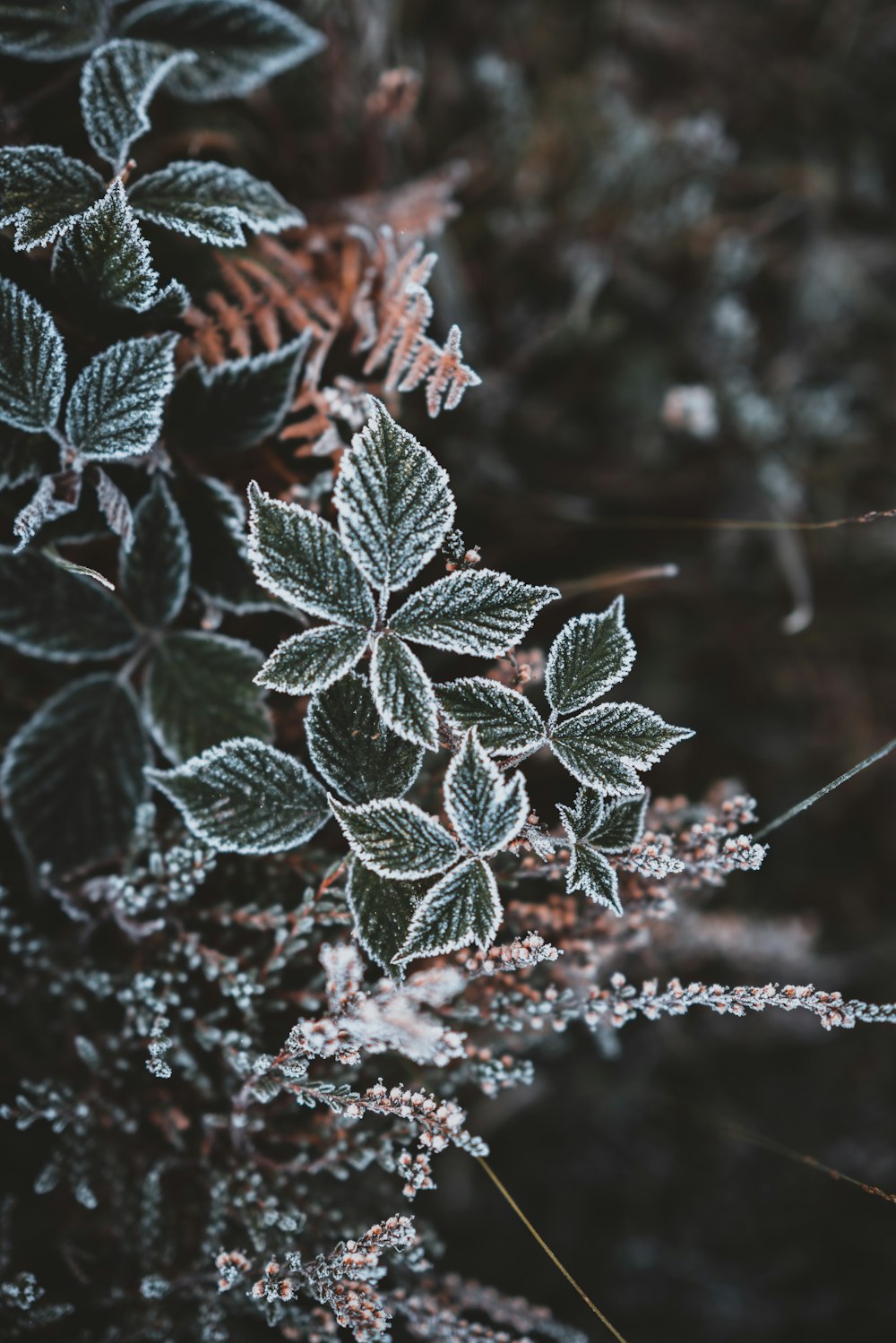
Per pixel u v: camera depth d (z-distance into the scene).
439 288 0.71
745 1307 0.78
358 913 0.50
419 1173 0.50
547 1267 0.75
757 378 0.86
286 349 0.55
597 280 0.77
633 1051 0.80
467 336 0.74
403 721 0.49
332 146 0.69
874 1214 0.81
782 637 0.85
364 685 0.50
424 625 0.50
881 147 0.92
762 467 0.83
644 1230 0.79
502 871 0.56
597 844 0.51
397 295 0.56
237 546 0.56
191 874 0.54
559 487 0.80
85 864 0.58
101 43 0.57
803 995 0.50
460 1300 0.60
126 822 0.58
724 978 0.77
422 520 0.49
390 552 0.49
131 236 0.51
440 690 0.50
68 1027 0.61
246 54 0.59
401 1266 0.57
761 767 0.85
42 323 0.51
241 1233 0.59
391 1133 0.55
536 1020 0.54
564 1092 0.79
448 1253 0.74
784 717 0.86
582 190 0.80
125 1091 0.59
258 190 0.54
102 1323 0.60
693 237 0.85
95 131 0.54
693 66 0.90
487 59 0.77
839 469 0.87
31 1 0.56
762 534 0.82
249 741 0.51
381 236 0.59
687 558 0.80
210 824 0.51
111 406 0.52
